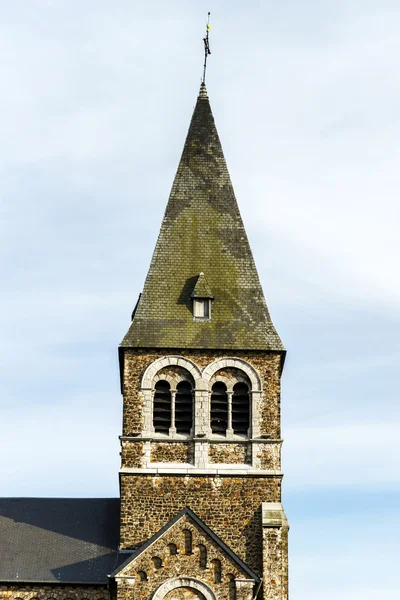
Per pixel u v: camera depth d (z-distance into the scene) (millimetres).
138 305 79688
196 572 72000
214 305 80062
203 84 87312
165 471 75875
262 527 74438
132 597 71438
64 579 73125
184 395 77938
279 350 78438
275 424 77375
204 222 82750
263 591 73062
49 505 79312
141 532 74875
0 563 73688
